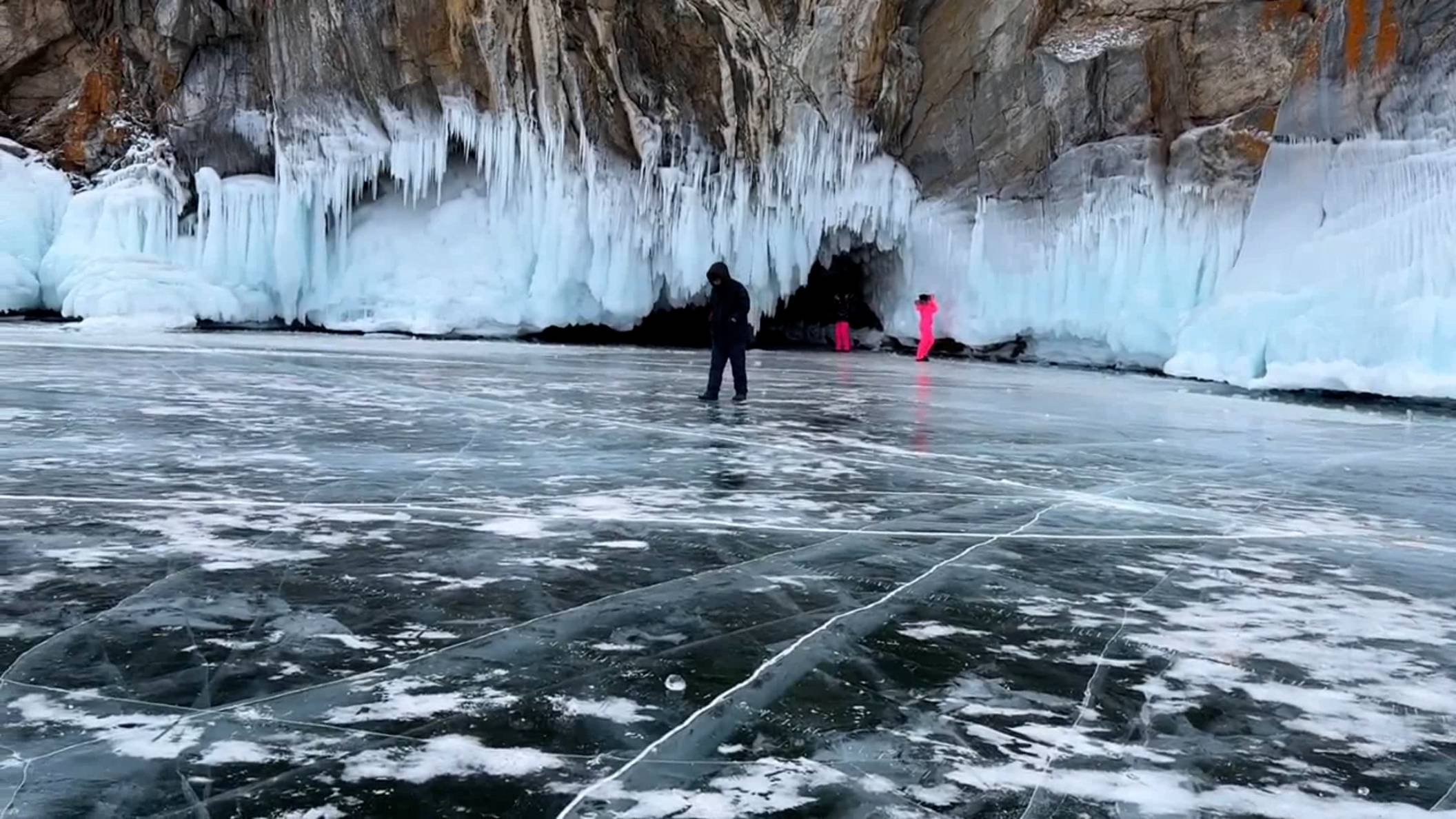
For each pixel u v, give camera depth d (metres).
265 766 2.74
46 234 25.27
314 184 25.22
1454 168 16.06
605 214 25.00
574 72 24.34
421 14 23.84
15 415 9.41
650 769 2.81
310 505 6.10
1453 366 14.55
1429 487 8.34
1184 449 10.13
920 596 4.67
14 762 2.72
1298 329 16.98
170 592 4.29
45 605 4.07
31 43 25.88
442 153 25.08
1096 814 2.61
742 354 13.04
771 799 2.64
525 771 2.76
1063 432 11.19
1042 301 23.81
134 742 2.87
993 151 24.31
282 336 22.91
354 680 3.40
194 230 25.72
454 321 25.28
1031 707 3.35
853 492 7.26
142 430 8.77
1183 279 21.75
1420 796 2.77
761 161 24.75
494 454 8.27
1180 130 22.17
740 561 5.18
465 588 4.51
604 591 4.56
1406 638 4.23
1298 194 18.83
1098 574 5.21
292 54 24.78
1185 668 3.78
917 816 2.56
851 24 23.94
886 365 22.03
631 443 9.19
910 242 25.62
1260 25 21.08
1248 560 5.61
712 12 23.81
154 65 25.77
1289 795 2.76
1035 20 23.31
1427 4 16.94
